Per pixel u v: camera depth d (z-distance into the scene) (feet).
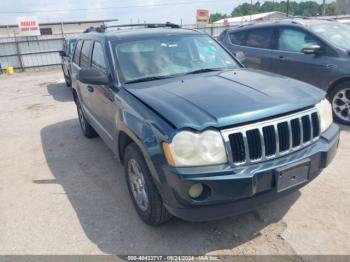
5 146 19.54
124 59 12.25
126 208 11.56
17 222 11.28
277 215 10.45
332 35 19.60
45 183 14.06
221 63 13.39
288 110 8.75
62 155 17.19
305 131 9.16
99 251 9.51
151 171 8.75
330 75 18.33
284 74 20.81
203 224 10.28
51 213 11.66
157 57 12.57
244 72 12.19
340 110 18.52
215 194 7.97
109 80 11.98
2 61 68.03
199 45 13.76
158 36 13.48
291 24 20.68
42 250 9.75
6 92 40.88
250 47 23.03
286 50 20.75
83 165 15.64
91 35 16.03
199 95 9.48
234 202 8.25
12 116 27.12
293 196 11.39
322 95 10.06
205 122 8.09
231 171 8.04
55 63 72.74
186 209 8.28
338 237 9.29
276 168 8.27
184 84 10.69
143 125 9.04
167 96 9.68
